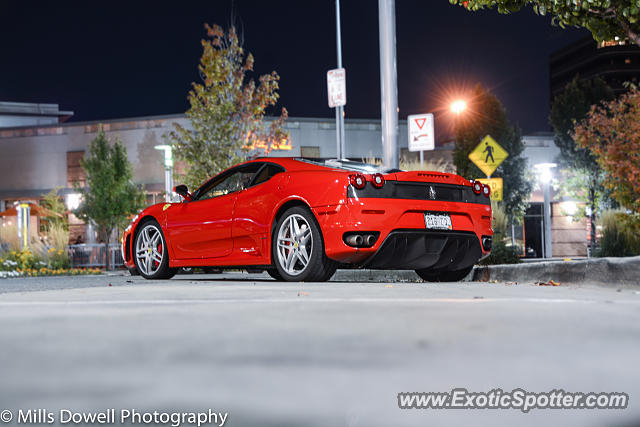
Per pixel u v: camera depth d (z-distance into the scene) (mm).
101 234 21094
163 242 7246
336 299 3477
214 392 1338
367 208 5270
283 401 1266
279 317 2619
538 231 33719
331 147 30234
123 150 21156
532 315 2635
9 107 42312
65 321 2580
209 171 13898
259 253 6059
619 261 4824
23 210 18906
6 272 10711
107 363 1668
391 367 1589
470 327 2279
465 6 6863
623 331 2176
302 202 5773
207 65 14125
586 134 13023
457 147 28531
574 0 6320
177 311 2908
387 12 9547
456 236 5699
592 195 26453
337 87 16188
